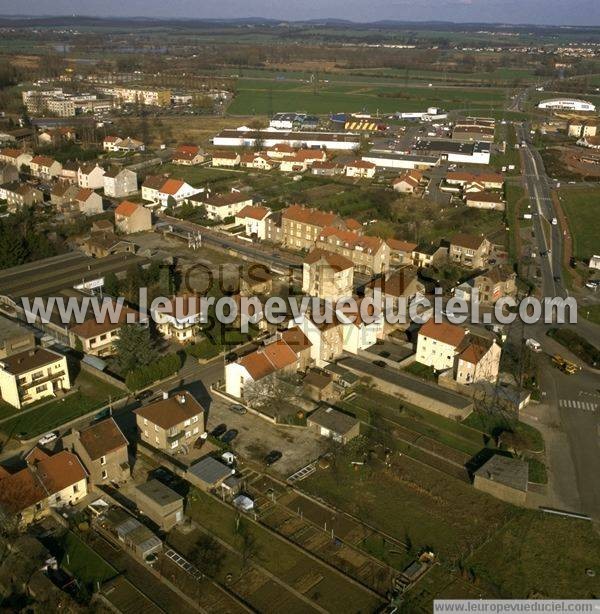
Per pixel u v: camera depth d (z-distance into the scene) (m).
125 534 80.19
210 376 119.94
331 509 88.00
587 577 78.12
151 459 97.62
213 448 99.69
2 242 159.50
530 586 76.69
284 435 103.69
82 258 162.88
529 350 129.62
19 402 107.75
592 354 129.12
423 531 84.75
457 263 175.25
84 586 74.69
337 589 75.50
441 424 107.81
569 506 89.75
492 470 93.06
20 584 74.38
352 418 104.38
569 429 106.88
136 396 112.75
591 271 174.88
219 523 85.06
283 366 114.38
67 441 94.00
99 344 124.44
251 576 76.94
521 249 189.25
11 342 117.12
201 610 72.06
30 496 83.62
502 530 85.25
